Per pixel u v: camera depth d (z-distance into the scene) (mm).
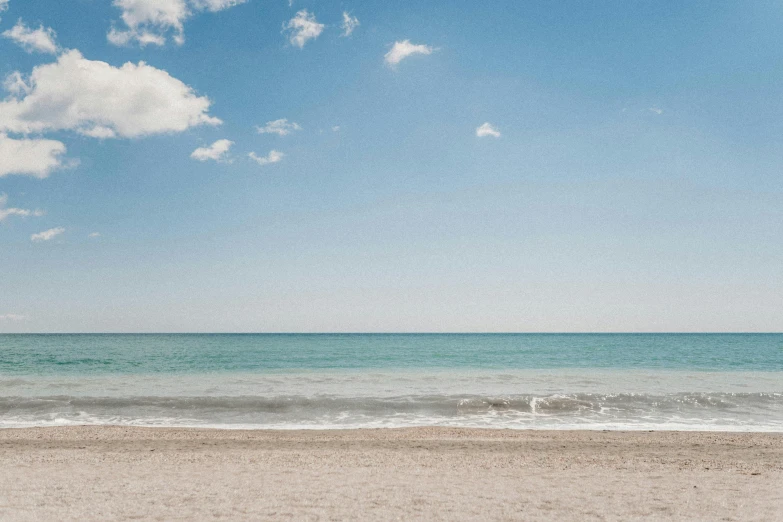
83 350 68625
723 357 56594
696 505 7641
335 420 18266
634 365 45094
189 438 14664
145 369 39688
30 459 11359
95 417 18672
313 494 8219
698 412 19719
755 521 6852
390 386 27578
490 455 11867
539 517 7043
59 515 7012
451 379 31312
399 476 9633
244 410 19891
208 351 67188
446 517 7012
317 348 77562
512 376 33406
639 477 9633
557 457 11664
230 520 6820
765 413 19516
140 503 7641
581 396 22094
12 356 54812
